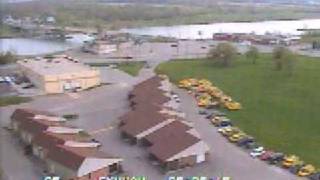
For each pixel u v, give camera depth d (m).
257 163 71.81
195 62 150.38
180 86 119.31
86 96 111.19
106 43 180.12
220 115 93.94
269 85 118.19
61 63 129.00
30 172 69.31
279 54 133.62
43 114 87.06
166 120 80.69
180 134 74.94
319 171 68.12
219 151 76.19
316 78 123.75
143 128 80.06
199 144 71.50
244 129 86.62
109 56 169.38
